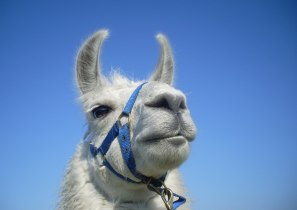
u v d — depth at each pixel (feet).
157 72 3.02
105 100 2.40
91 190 2.39
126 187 2.27
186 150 1.95
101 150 2.33
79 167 2.52
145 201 2.34
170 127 1.92
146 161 2.03
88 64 2.67
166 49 3.04
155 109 1.98
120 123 2.22
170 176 2.60
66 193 2.53
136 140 2.07
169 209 2.10
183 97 1.97
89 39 2.65
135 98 2.25
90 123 2.56
